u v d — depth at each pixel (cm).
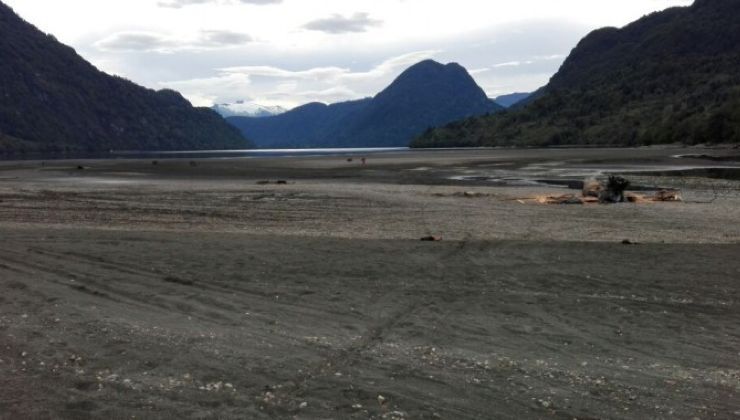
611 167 5266
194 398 508
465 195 2711
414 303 841
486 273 1036
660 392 532
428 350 643
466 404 502
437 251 1246
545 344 668
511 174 4472
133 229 1669
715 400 514
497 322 751
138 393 518
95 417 469
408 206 2284
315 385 539
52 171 5172
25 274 1012
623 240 1384
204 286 935
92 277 990
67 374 562
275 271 1043
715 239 1471
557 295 885
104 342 660
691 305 828
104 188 3225
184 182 3781
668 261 1133
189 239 1398
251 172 5006
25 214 2028
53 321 740
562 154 8669
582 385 548
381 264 1106
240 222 1841
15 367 581
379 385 541
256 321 753
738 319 762
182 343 659
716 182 3466
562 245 1324
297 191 2975
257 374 566
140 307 816
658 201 2470
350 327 729
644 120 16425
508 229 1653
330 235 1530
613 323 747
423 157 8375
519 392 530
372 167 5722
